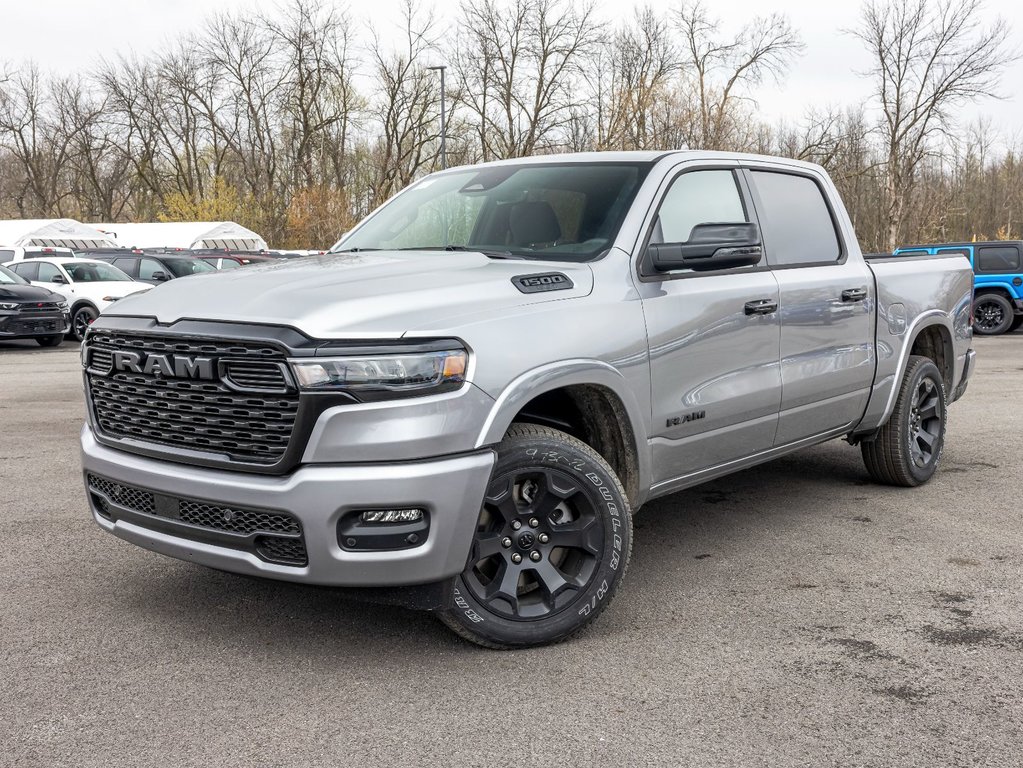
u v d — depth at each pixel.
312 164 58.16
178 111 63.59
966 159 59.72
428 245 4.52
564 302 3.66
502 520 3.45
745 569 4.48
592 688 3.23
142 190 66.44
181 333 3.33
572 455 3.54
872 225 48.75
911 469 5.88
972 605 3.99
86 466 3.75
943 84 42.59
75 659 3.45
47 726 2.96
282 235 55.25
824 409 5.04
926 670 3.36
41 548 4.76
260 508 3.21
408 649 3.56
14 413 9.12
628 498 3.98
